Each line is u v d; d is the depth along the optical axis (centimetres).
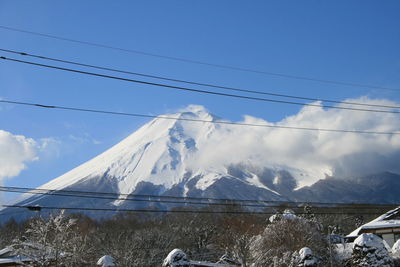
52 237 5384
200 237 9412
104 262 5550
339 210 11344
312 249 6291
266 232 6538
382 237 6084
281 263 5947
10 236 8612
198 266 6619
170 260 5403
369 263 5122
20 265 5300
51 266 5053
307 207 7700
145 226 11581
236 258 6469
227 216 10481
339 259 6378
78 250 5381
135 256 7700
